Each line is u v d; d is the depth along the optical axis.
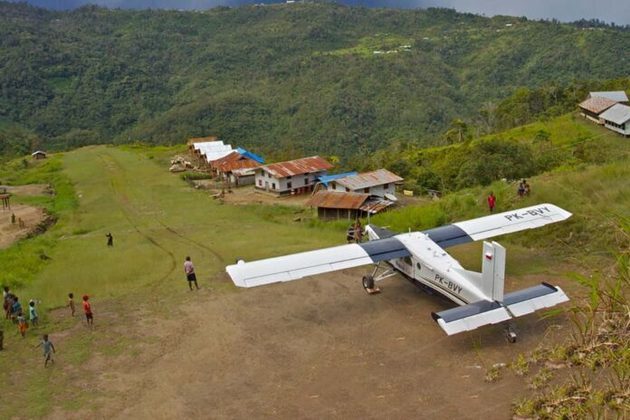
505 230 23.45
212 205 53.84
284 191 58.22
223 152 78.44
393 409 14.74
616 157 50.62
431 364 16.91
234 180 65.38
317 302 22.70
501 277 16.52
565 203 29.44
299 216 47.34
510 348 17.19
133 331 21.48
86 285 28.05
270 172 58.06
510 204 32.62
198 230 42.66
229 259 31.42
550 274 22.97
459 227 23.67
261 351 18.91
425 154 92.06
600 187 30.53
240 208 51.78
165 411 15.77
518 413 13.55
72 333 21.77
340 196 46.25
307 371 17.28
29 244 42.22
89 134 171.50
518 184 35.28
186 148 98.56
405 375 16.44
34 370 18.86
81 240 42.97
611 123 81.69
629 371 12.41
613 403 12.12
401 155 95.38
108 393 17.03
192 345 19.86
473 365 16.52
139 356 19.34
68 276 30.50
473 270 25.08
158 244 38.44
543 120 104.06
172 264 31.48
